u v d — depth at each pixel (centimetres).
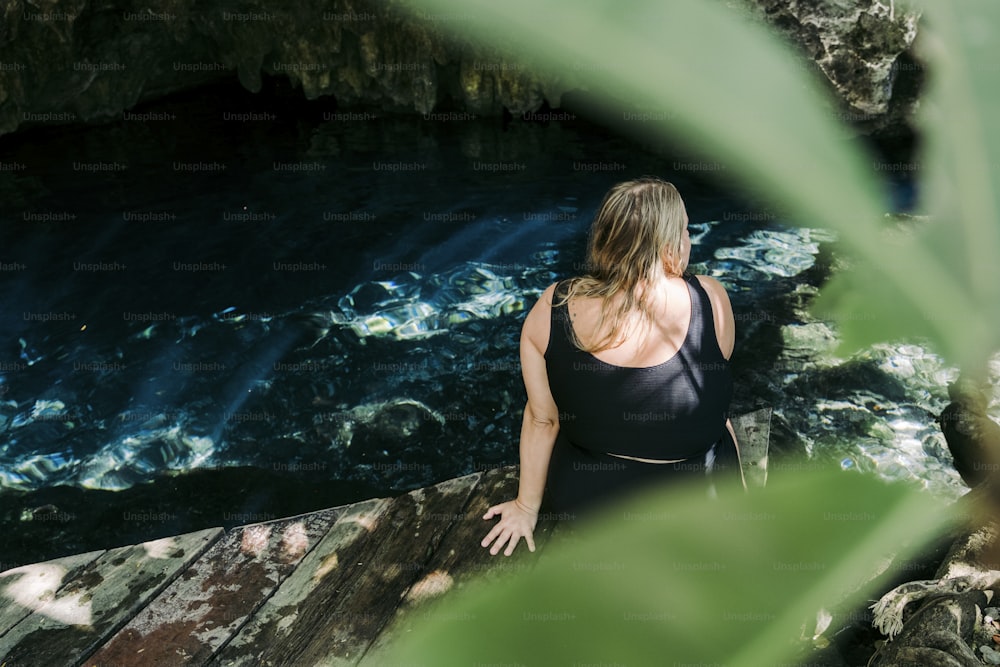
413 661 230
